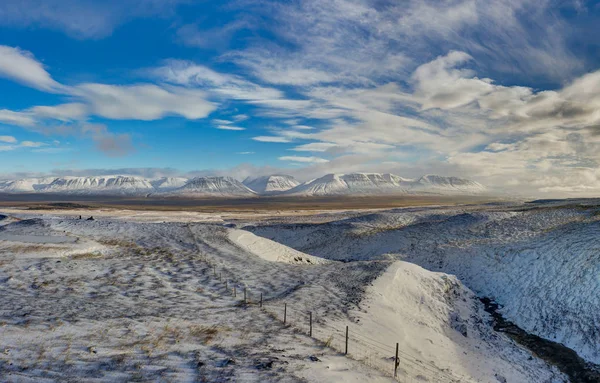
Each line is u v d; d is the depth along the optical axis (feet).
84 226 139.03
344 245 182.39
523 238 136.87
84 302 61.87
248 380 35.19
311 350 47.37
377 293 81.30
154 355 41.57
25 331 45.83
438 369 55.01
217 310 63.52
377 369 44.80
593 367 62.44
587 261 98.73
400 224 216.33
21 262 86.12
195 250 115.75
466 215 193.88
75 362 38.27
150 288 75.25
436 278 99.66
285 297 75.92
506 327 82.48
